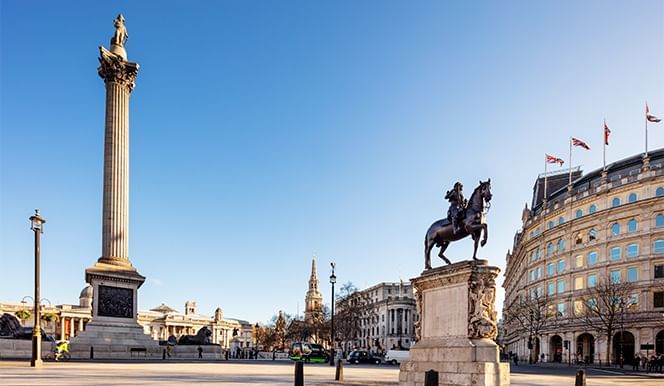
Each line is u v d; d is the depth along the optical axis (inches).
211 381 925.2
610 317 3026.6
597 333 3353.8
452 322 762.2
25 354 1995.6
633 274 3243.1
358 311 5684.1
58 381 855.7
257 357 3575.3
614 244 3378.4
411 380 815.1
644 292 3147.1
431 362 780.6
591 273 3503.9
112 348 2190.0
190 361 2089.1
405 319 7091.5
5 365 1403.8
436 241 837.2
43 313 5418.3
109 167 2411.4
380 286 7696.9
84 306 5949.8
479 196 754.2
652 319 3034.0
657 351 3021.7
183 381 911.7
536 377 1507.1
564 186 4662.9
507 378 700.0
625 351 3272.6
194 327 6589.6
